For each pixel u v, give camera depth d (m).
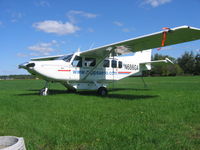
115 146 2.68
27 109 5.48
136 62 13.10
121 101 6.94
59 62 9.54
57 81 9.88
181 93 9.50
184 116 4.40
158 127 3.57
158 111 4.97
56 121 4.02
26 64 8.55
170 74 68.50
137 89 13.16
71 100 7.35
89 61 10.56
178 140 2.90
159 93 9.78
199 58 71.50
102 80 11.16
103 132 3.28
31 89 14.79
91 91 11.88
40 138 3.02
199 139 2.93
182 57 76.56
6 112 5.09
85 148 2.65
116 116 4.44
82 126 3.64
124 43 8.45
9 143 2.20
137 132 3.25
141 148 2.61
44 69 8.95
